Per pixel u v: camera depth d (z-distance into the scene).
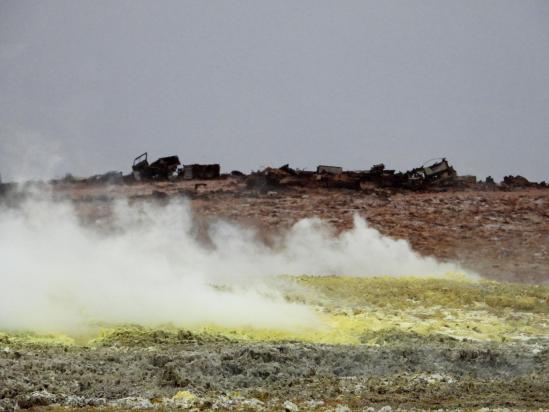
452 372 96.69
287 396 84.69
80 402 80.12
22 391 81.88
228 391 86.19
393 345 113.56
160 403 80.44
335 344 113.44
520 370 97.88
